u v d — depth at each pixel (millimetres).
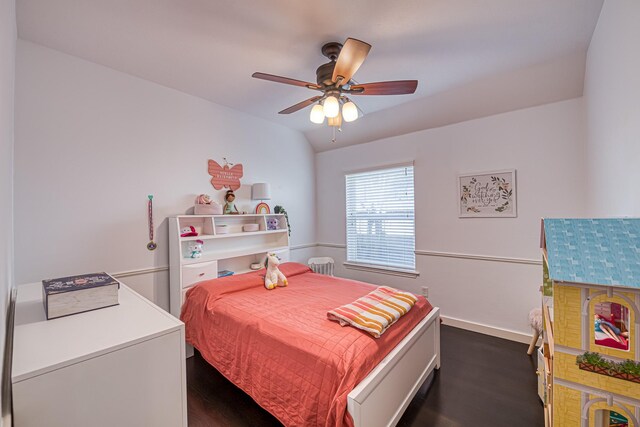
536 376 2291
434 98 3037
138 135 2592
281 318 1914
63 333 1080
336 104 1844
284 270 3098
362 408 1343
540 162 2730
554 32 1960
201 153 3070
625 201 1479
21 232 2000
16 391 821
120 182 2480
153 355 1083
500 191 2943
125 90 2510
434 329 2336
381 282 3881
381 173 3898
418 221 3527
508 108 2861
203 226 3057
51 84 2131
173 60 2301
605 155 1851
